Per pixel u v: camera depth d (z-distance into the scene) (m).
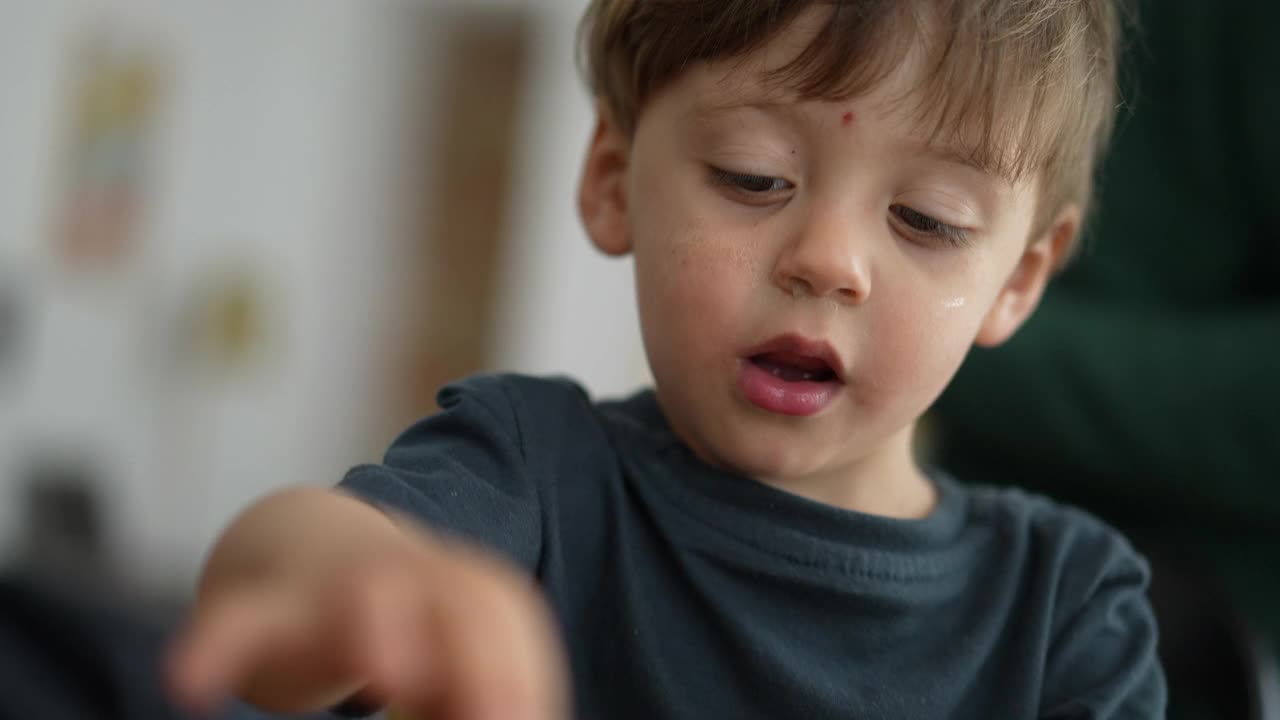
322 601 0.41
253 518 0.48
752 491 0.63
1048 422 0.82
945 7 0.60
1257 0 0.85
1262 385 0.77
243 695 0.45
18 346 1.63
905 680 0.62
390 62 2.31
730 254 0.60
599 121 0.69
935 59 0.60
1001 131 0.61
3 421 1.62
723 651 0.62
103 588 0.91
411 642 0.40
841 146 0.60
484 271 2.42
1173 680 0.71
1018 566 0.65
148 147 1.85
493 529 0.59
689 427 0.63
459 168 2.40
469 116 2.40
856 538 0.63
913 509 0.66
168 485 1.95
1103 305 0.88
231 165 2.02
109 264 1.80
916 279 0.61
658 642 0.61
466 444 0.61
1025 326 0.84
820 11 0.60
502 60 2.41
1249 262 0.88
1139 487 0.82
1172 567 0.74
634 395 0.68
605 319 2.46
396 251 2.36
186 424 1.97
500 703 0.39
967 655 0.63
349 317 2.29
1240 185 0.86
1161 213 0.88
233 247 2.03
